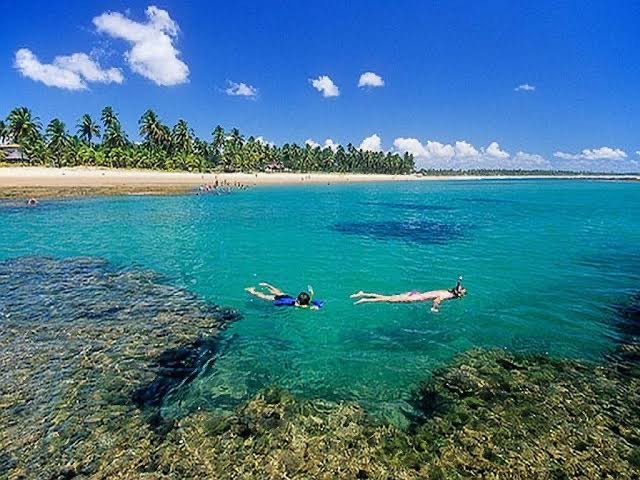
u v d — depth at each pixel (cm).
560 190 9838
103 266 1714
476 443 646
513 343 1005
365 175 16762
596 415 717
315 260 1914
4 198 4134
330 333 1056
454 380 832
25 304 1224
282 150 14275
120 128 8975
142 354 925
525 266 1828
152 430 671
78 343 971
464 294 1373
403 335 1048
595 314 1211
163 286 1450
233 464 601
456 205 5284
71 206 3738
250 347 972
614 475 582
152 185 6644
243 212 3831
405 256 2027
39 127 7844
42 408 717
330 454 623
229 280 1546
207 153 11431
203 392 782
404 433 671
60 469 585
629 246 2352
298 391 791
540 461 607
